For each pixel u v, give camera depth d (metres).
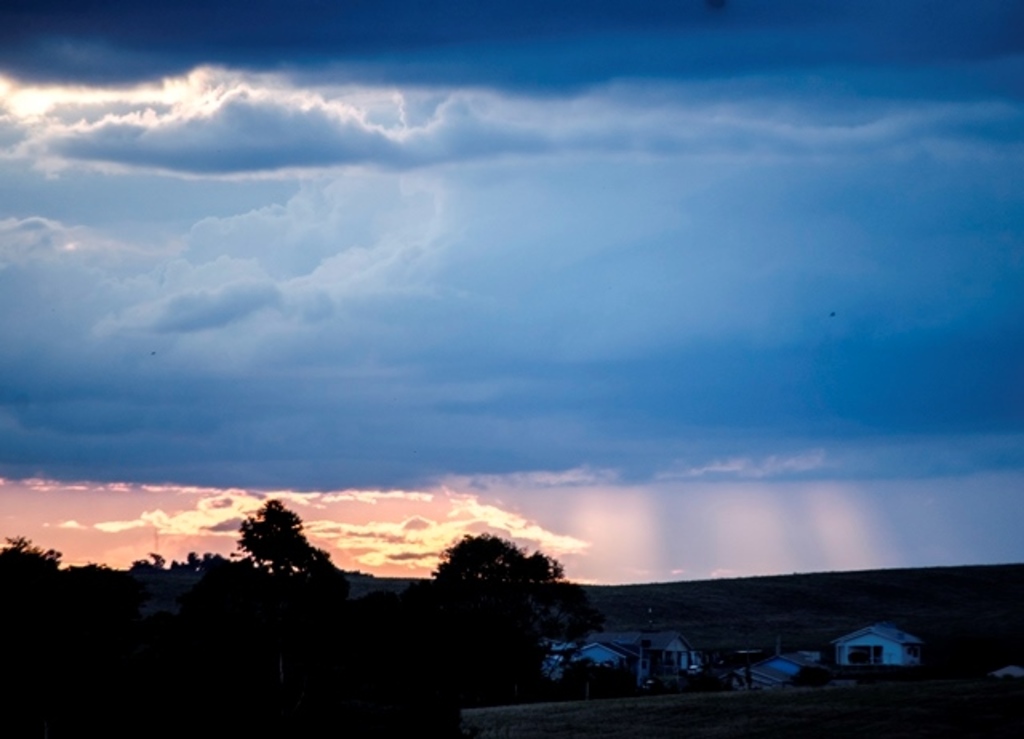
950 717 73.25
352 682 69.06
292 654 66.88
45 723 60.00
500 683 102.31
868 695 83.06
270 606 67.94
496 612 113.44
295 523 69.12
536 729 77.38
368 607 76.06
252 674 64.12
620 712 83.56
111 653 62.69
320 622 68.12
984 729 69.62
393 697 69.25
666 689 115.88
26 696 60.09
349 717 66.00
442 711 68.56
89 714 60.50
